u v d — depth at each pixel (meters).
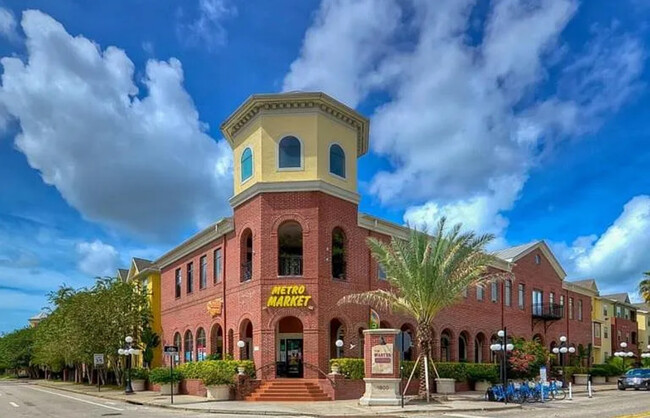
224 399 27.50
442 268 26.92
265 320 28.58
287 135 30.00
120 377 44.81
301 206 29.31
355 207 31.61
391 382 24.75
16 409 26.92
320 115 30.19
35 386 57.91
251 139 31.02
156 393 35.38
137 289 46.09
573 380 48.94
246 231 31.20
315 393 26.78
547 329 50.16
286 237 32.59
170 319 42.62
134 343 43.84
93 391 41.69
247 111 30.73
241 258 31.38
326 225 29.55
